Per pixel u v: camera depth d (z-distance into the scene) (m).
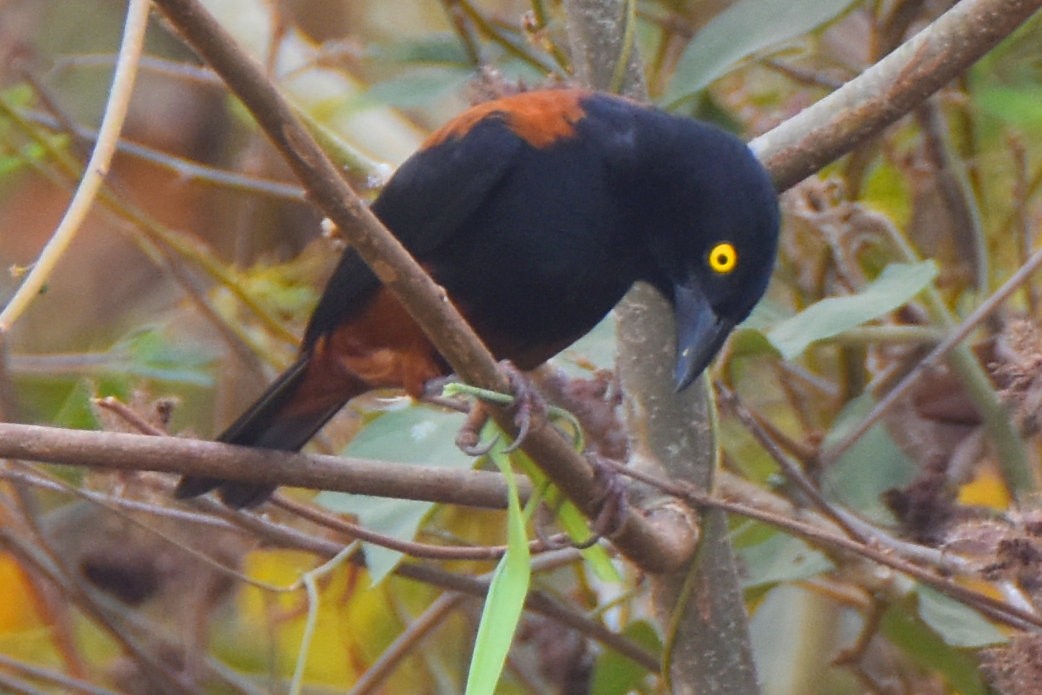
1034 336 7.70
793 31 9.37
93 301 15.96
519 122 8.32
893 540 8.66
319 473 7.11
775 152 8.56
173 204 16.19
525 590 6.24
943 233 11.20
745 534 9.80
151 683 11.48
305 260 12.83
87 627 13.58
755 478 11.17
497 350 8.71
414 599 12.55
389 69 14.54
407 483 7.25
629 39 9.00
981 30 8.09
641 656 9.36
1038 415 7.77
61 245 5.86
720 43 9.58
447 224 8.32
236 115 13.18
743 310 8.10
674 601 8.40
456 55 11.25
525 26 9.92
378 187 10.18
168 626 12.16
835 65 11.77
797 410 10.84
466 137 8.35
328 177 5.58
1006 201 12.10
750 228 7.96
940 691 10.30
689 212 8.12
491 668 6.08
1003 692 7.85
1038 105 10.26
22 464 8.75
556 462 7.02
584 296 8.42
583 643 10.91
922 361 9.41
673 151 8.10
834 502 9.59
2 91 12.48
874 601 9.23
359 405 11.73
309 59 12.59
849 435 9.53
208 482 7.51
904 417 10.41
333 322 8.41
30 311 15.69
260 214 14.56
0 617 12.74
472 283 8.41
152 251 11.64
